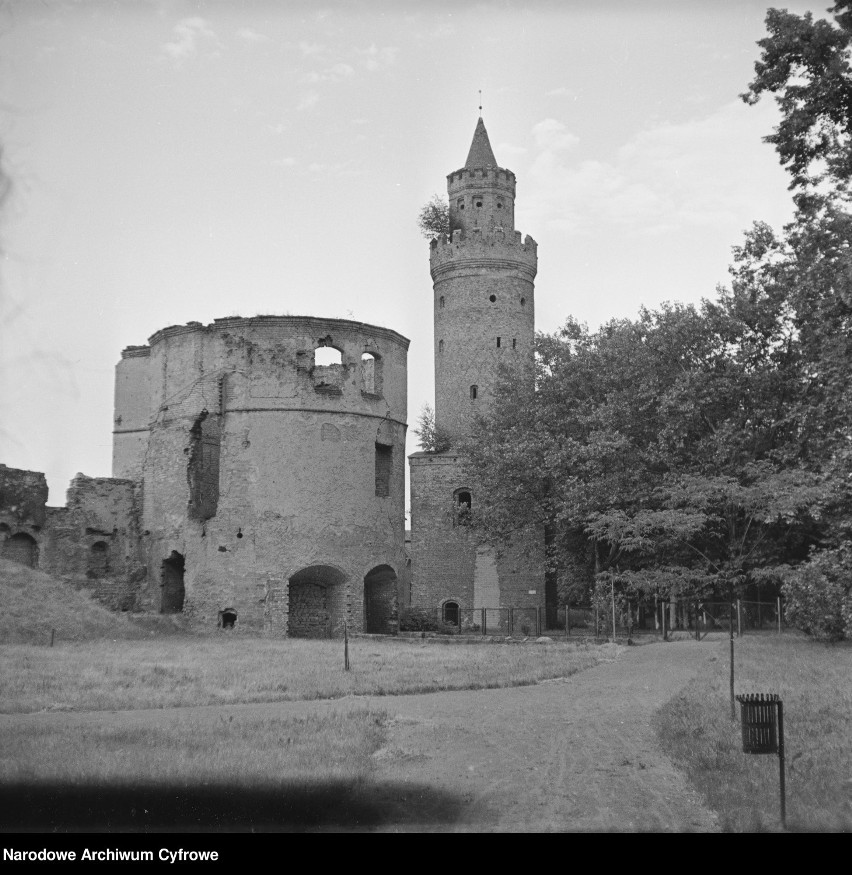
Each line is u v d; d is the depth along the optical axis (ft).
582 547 153.48
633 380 143.23
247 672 83.35
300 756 45.60
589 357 152.56
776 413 131.85
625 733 53.78
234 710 62.49
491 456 153.89
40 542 152.87
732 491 97.09
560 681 77.66
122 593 157.38
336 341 159.33
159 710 62.90
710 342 137.90
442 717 59.52
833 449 96.58
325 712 60.59
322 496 154.30
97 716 59.67
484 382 205.05
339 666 89.56
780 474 108.99
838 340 81.41
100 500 160.76
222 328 158.30
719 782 41.32
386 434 163.84
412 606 195.93
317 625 154.30
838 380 85.10
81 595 140.15
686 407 129.80
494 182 213.87
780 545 123.95
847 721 52.21
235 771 42.09
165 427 161.68
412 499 199.82
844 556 85.97
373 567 157.99
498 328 206.80
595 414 138.21
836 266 78.69
